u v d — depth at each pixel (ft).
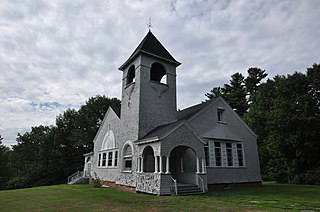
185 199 38.52
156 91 62.64
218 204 32.96
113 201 37.04
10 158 155.33
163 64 66.49
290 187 62.49
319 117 75.97
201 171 51.93
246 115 117.60
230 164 65.57
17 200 40.16
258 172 71.05
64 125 147.43
